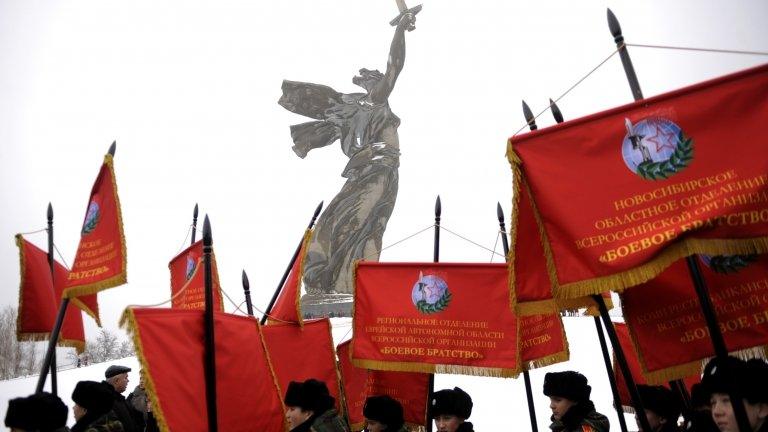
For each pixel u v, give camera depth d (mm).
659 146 3674
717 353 3205
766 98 3498
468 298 6660
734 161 3480
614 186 3734
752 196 3383
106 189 5410
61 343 7090
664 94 3717
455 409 5098
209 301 4523
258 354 5172
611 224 3678
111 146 5426
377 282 6965
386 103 54781
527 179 3955
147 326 4031
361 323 6902
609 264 3609
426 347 6652
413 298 6812
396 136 53812
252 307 7070
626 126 3783
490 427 13195
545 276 4836
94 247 5398
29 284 6625
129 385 20281
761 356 3945
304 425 4840
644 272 3504
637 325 4328
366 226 49531
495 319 6539
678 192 3566
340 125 54438
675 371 4164
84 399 4789
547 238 3852
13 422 4031
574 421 4559
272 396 5145
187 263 7840
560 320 7023
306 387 4980
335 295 46844
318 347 7152
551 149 3936
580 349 21453
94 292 5230
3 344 39812
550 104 4457
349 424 7734
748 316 4039
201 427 4164
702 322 4164
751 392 3014
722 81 3613
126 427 6559
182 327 4340
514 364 6367
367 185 50844
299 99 56250
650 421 4785
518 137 4008
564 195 3826
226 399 4605
